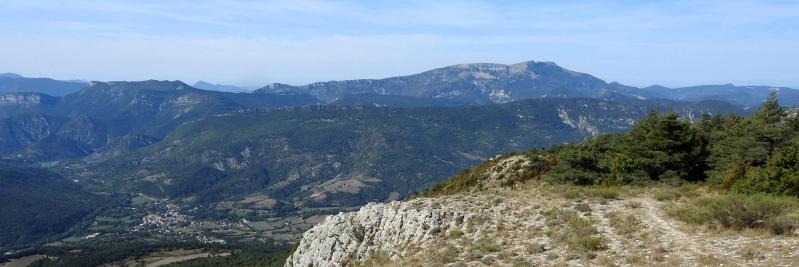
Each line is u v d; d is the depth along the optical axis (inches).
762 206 959.0
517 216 1282.0
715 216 987.3
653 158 1925.4
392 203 1745.8
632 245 936.3
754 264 760.3
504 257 994.7
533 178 2258.9
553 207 1301.7
